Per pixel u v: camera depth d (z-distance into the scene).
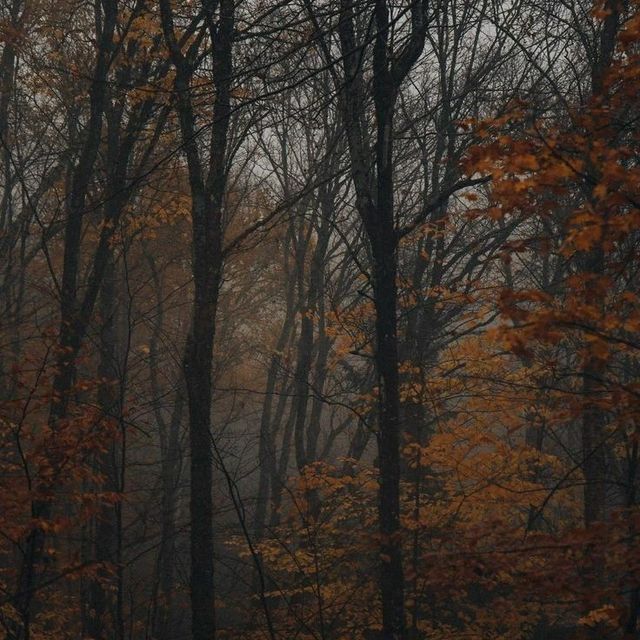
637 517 9.00
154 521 18.42
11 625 15.43
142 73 20.28
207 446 14.85
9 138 27.25
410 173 24.45
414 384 16.81
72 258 19.89
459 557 9.45
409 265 24.53
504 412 15.70
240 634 19.31
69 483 14.33
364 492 18.62
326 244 27.22
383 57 12.29
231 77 11.84
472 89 18.80
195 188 15.30
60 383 16.92
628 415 9.19
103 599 18.27
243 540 19.14
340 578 18.61
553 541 9.27
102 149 27.58
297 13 12.45
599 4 9.20
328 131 24.56
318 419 27.86
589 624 11.37
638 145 11.76
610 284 8.51
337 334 18.78
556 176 7.96
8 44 23.02
